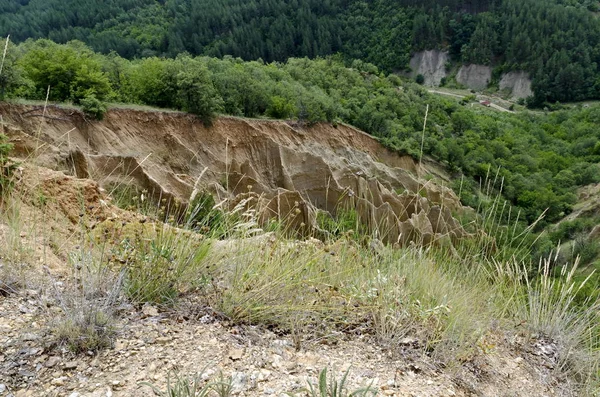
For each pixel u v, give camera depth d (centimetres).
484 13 15200
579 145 6912
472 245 517
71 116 2359
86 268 306
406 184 3891
